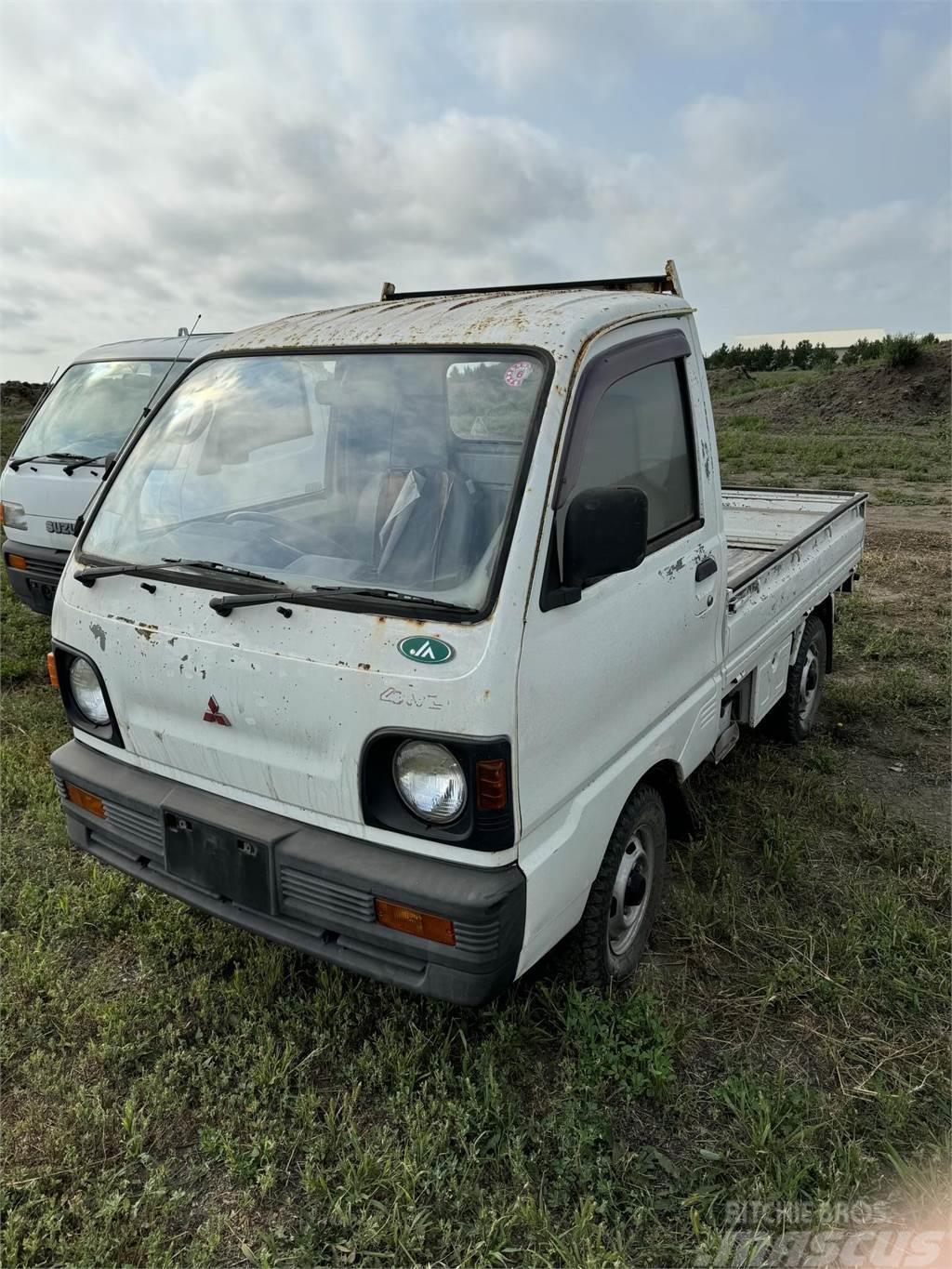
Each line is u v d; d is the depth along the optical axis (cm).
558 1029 295
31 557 644
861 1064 288
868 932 350
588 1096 267
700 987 323
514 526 238
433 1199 238
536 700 239
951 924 360
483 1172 248
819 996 314
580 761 265
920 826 434
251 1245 229
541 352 261
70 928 350
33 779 464
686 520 343
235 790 270
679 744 337
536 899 245
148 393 691
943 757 516
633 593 289
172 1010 306
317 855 246
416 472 266
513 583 232
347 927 245
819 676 554
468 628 228
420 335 288
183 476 316
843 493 654
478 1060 276
